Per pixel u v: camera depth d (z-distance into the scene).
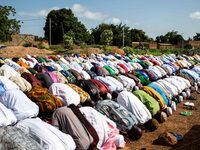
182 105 15.24
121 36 80.94
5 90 9.69
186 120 12.82
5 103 8.63
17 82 11.10
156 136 10.77
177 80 16.44
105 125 8.79
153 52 48.34
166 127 11.72
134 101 10.70
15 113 8.35
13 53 36.44
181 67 24.14
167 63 23.31
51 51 42.50
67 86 11.21
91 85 12.56
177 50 53.91
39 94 9.92
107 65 19.06
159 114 11.89
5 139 6.54
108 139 8.77
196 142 10.30
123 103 10.68
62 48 52.34
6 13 56.50
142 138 10.48
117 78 14.59
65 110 8.42
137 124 10.43
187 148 9.80
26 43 58.34
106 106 10.12
